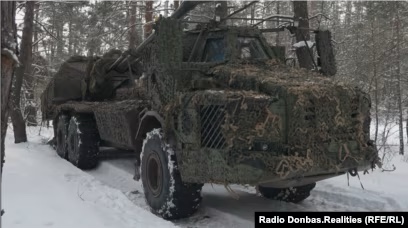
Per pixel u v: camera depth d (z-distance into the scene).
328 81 5.13
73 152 9.25
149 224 4.83
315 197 6.62
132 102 6.93
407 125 15.30
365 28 13.86
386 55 12.28
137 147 6.61
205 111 4.88
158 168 5.61
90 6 18.72
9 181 6.39
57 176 7.24
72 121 9.38
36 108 15.88
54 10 19.17
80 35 20.59
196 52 6.23
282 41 18.22
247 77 5.14
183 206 5.37
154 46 5.90
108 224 4.72
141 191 7.20
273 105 4.60
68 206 5.25
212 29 6.21
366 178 7.48
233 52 5.99
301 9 9.02
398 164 9.52
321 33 6.76
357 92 5.03
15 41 3.31
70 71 10.67
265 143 4.54
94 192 6.39
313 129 4.63
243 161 4.40
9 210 4.94
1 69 3.26
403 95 13.91
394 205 6.07
